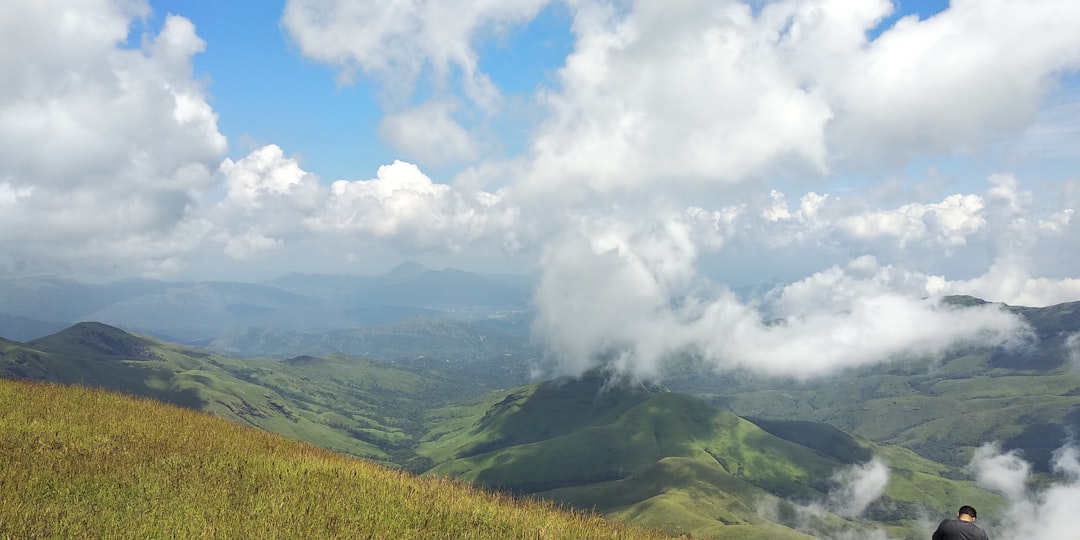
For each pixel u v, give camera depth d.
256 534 16.61
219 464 25.47
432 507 22.14
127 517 17.36
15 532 15.49
